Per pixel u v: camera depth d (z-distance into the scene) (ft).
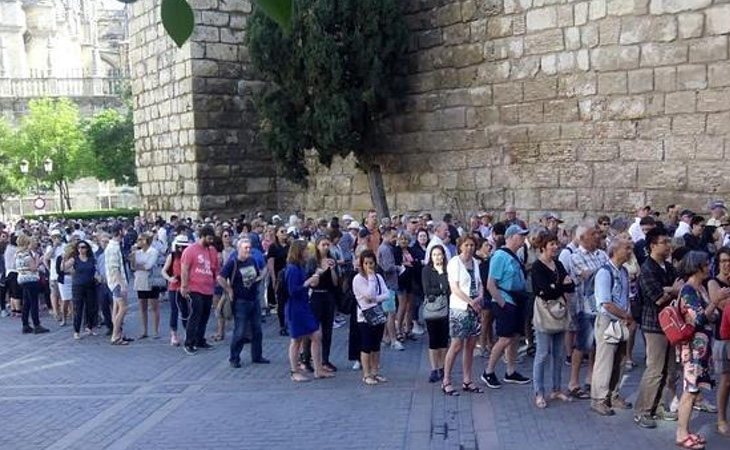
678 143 48.34
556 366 29.71
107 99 266.77
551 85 55.36
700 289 24.06
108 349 46.14
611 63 51.57
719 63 46.29
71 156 199.41
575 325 29.71
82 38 317.01
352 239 50.14
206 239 44.11
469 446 24.71
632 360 35.12
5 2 273.33
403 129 67.36
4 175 196.03
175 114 82.84
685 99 47.91
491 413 28.48
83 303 50.70
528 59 56.75
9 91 257.96
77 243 52.01
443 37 63.16
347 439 26.09
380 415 28.91
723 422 25.07
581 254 30.17
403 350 41.63
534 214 56.95
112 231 56.24
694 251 24.22
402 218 57.77
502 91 58.80
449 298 32.58
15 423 30.27
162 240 64.64
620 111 51.24
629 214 50.96
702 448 23.45
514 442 24.85
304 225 59.21
